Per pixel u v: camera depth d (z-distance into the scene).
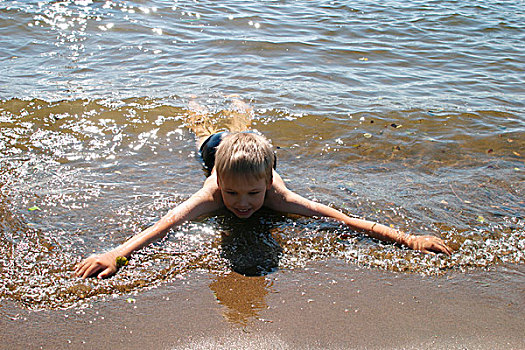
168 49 7.23
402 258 3.11
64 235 3.17
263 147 3.36
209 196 3.53
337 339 2.44
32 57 6.57
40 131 4.57
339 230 3.36
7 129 4.54
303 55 7.29
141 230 3.28
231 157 3.22
